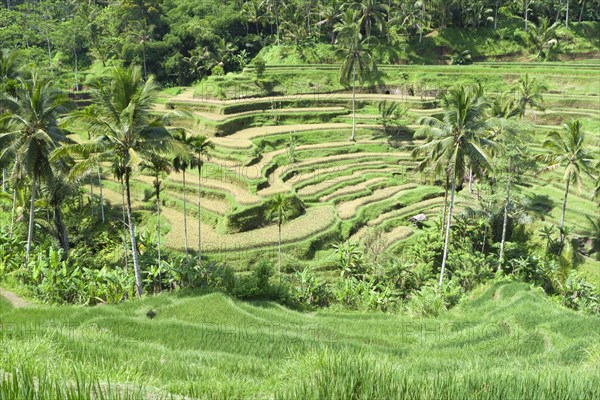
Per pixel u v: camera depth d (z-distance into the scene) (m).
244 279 33.34
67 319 24.20
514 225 51.59
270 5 97.19
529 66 84.69
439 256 45.16
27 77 47.06
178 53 94.06
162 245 43.06
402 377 8.31
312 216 49.94
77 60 95.44
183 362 15.67
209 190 52.09
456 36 95.75
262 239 44.59
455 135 33.12
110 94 27.97
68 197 45.91
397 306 34.22
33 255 35.78
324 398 7.80
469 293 36.81
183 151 29.22
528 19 100.94
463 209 50.62
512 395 7.93
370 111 77.50
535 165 44.72
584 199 52.59
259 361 18.02
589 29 95.06
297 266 42.41
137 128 27.52
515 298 31.56
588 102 70.94
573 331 23.84
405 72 84.69
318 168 61.66
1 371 7.84
